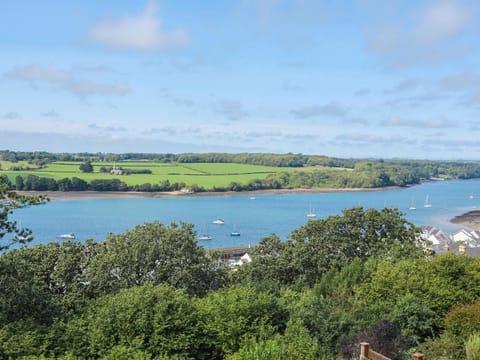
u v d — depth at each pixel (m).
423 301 20.83
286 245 36.03
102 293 25.33
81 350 16.48
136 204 159.75
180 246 28.83
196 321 17.89
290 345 14.26
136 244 27.80
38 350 15.72
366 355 12.02
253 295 19.42
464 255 24.33
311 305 19.78
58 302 22.61
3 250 21.86
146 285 19.30
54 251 26.66
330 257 34.69
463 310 18.16
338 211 155.00
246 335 17.06
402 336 17.27
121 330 16.80
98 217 127.00
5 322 18.81
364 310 20.47
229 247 94.69
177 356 15.64
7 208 21.31
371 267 26.56
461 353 16.16
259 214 145.88
